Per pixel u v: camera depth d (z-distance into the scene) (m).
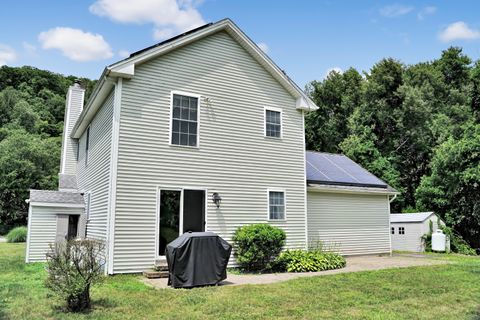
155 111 10.54
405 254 16.97
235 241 11.21
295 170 13.05
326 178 14.80
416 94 30.30
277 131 12.90
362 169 17.77
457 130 28.14
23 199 30.34
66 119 19.17
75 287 5.80
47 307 6.04
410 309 6.23
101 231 10.43
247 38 12.23
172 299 6.71
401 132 30.39
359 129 30.89
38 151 31.73
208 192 11.05
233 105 12.01
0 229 29.67
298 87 13.25
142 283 8.41
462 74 36.09
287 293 7.33
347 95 35.94
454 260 13.97
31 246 12.02
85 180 14.23
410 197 29.95
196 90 11.35
